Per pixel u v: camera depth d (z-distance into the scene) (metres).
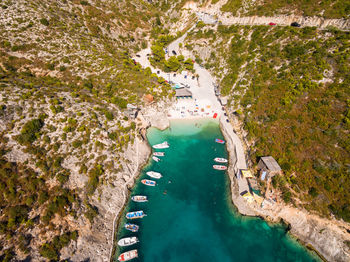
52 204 38.25
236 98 70.50
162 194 52.03
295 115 52.66
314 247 40.44
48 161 43.09
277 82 63.34
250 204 47.88
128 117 63.50
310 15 71.25
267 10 84.44
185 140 66.25
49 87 58.50
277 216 45.16
